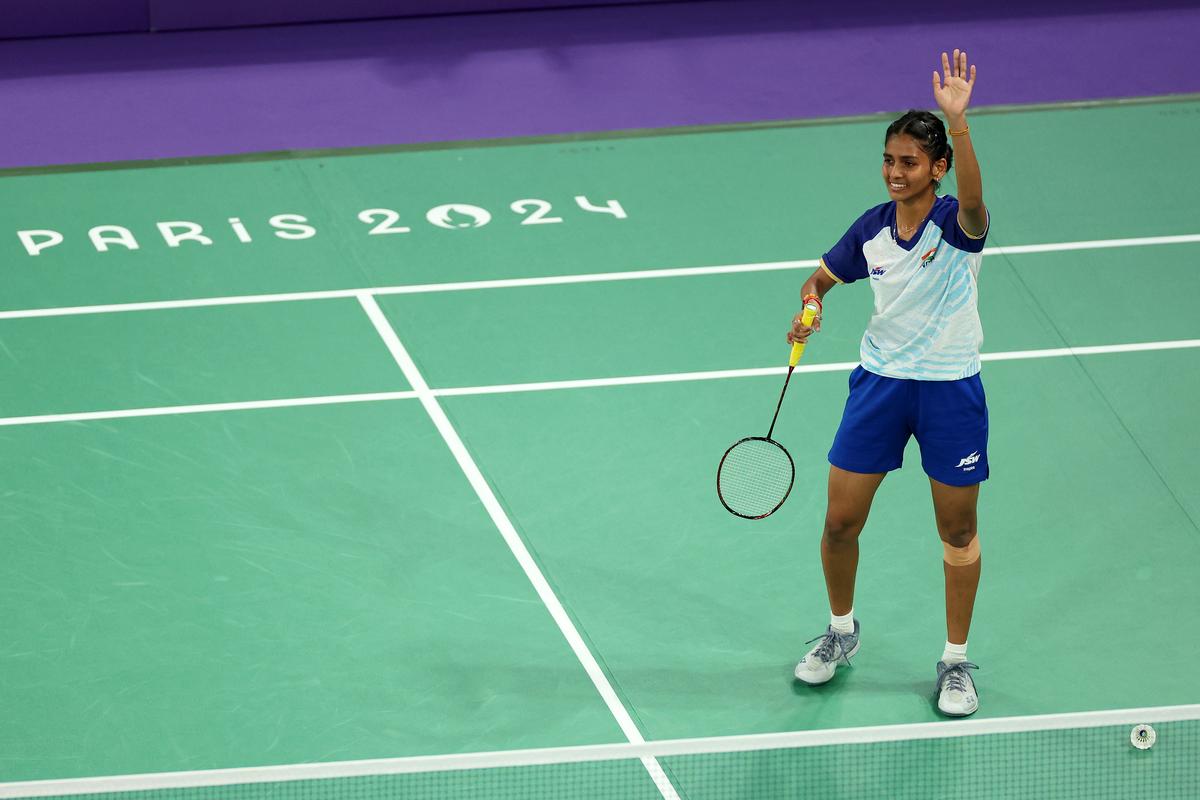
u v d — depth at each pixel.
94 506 27.28
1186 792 20.89
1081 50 46.38
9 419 29.78
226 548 26.27
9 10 47.44
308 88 44.75
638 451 28.98
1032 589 25.34
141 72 45.78
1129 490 27.81
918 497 27.64
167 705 22.84
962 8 49.34
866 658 23.88
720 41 47.44
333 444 29.14
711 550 26.33
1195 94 43.75
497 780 21.19
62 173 40.03
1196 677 23.39
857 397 21.73
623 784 21.09
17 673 23.42
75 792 18.39
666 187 39.25
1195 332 32.72
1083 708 22.73
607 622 24.66
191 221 37.66
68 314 33.53
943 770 21.44
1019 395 30.58
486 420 29.94
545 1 49.44
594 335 32.84
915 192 20.23
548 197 38.78
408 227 37.41
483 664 23.73
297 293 34.53
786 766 21.50
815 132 42.03
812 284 21.80
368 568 25.83
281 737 22.25
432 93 44.41
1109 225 36.97
